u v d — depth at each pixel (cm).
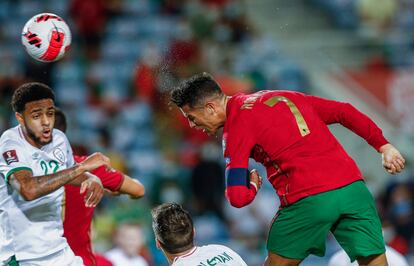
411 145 5419
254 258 3975
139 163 4766
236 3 6331
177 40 5372
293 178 1741
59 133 1853
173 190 4384
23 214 1788
